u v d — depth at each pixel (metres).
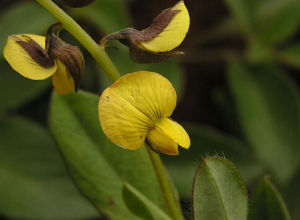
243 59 0.28
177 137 0.18
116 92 0.17
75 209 0.25
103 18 0.27
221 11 0.29
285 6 0.28
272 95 0.27
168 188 0.19
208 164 0.19
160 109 0.18
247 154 0.26
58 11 0.18
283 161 0.26
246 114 0.27
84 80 0.27
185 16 0.18
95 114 0.21
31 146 0.26
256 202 0.20
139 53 0.18
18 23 0.26
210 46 0.29
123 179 0.21
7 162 0.26
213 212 0.19
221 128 0.29
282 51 0.28
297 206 0.26
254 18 0.28
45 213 0.25
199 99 0.29
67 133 0.21
